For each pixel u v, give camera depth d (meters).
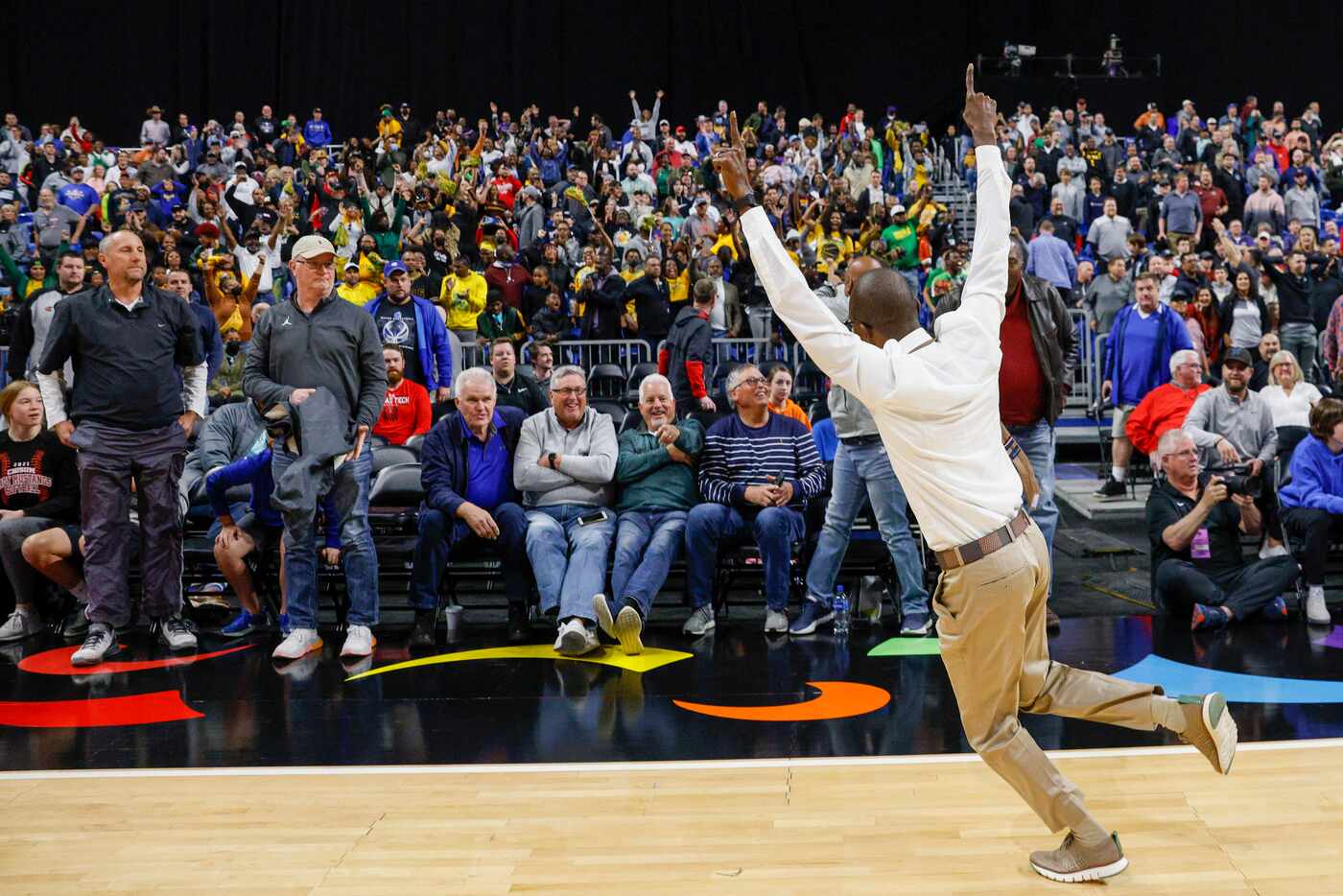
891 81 22.25
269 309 5.58
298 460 5.33
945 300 5.27
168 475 5.57
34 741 4.17
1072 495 8.57
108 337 5.40
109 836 3.24
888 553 6.01
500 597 6.76
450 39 21.58
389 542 6.02
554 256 11.52
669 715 4.36
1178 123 18.34
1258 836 3.08
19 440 6.13
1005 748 2.82
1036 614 2.83
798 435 6.06
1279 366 7.80
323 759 3.91
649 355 10.35
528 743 4.05
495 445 5.98
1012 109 18.94
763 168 16.12
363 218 12.66
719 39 22.02
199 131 18.73
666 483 6.04
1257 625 5.75
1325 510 5.86
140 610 6.19
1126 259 10.91
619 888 2.85
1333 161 17.22
